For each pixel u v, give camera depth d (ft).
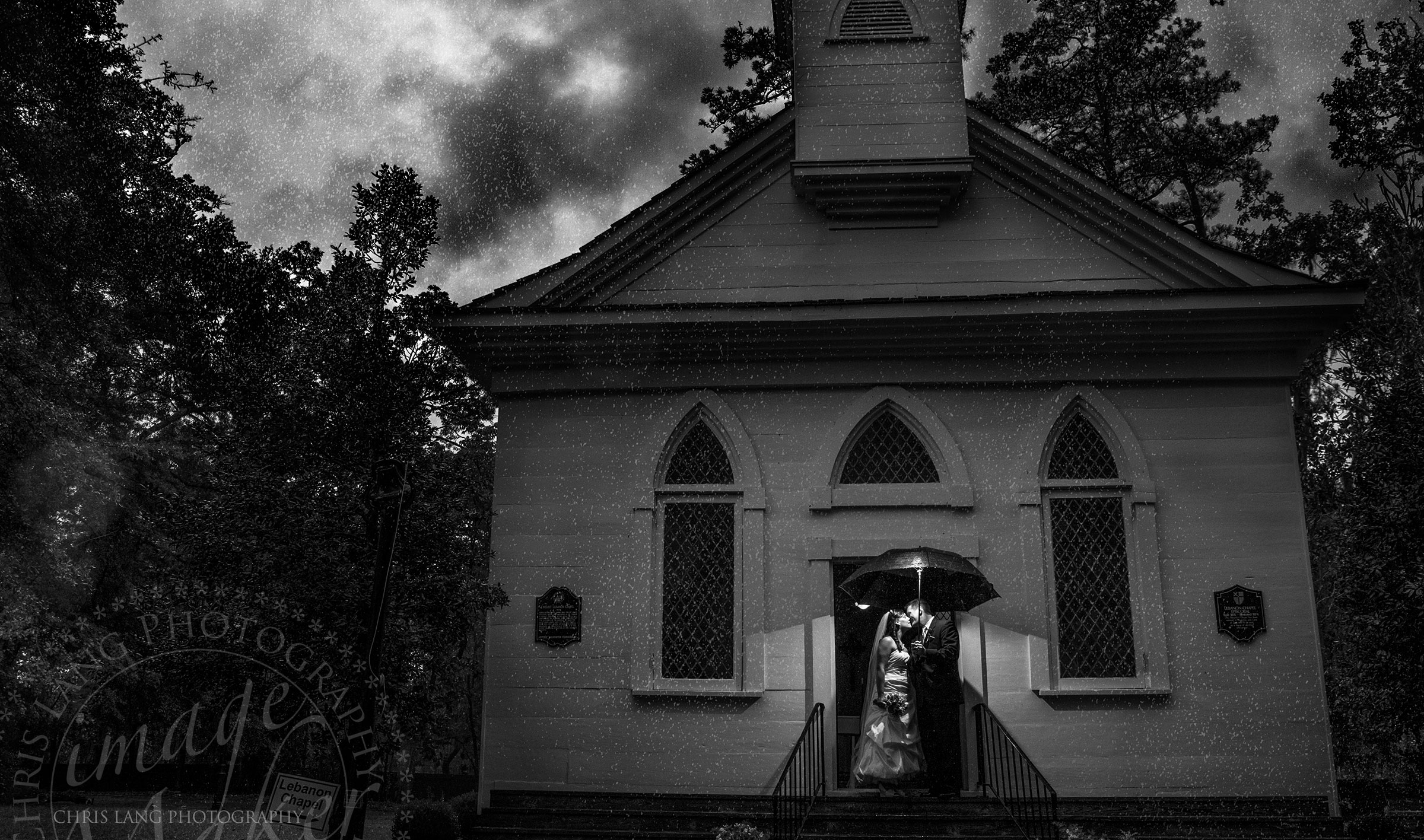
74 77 53.57
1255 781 39.22
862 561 42.73
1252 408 42.68
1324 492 57.47
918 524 42.16
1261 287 41.63
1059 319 42.34
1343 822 37.96
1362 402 54.44
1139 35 77.00
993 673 40.65
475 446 48.26
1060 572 41.98
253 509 36.01
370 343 37.32
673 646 42.32
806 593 41.86
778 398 43.93
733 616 42.22
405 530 36.86
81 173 53.72
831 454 43.09
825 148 46.80
